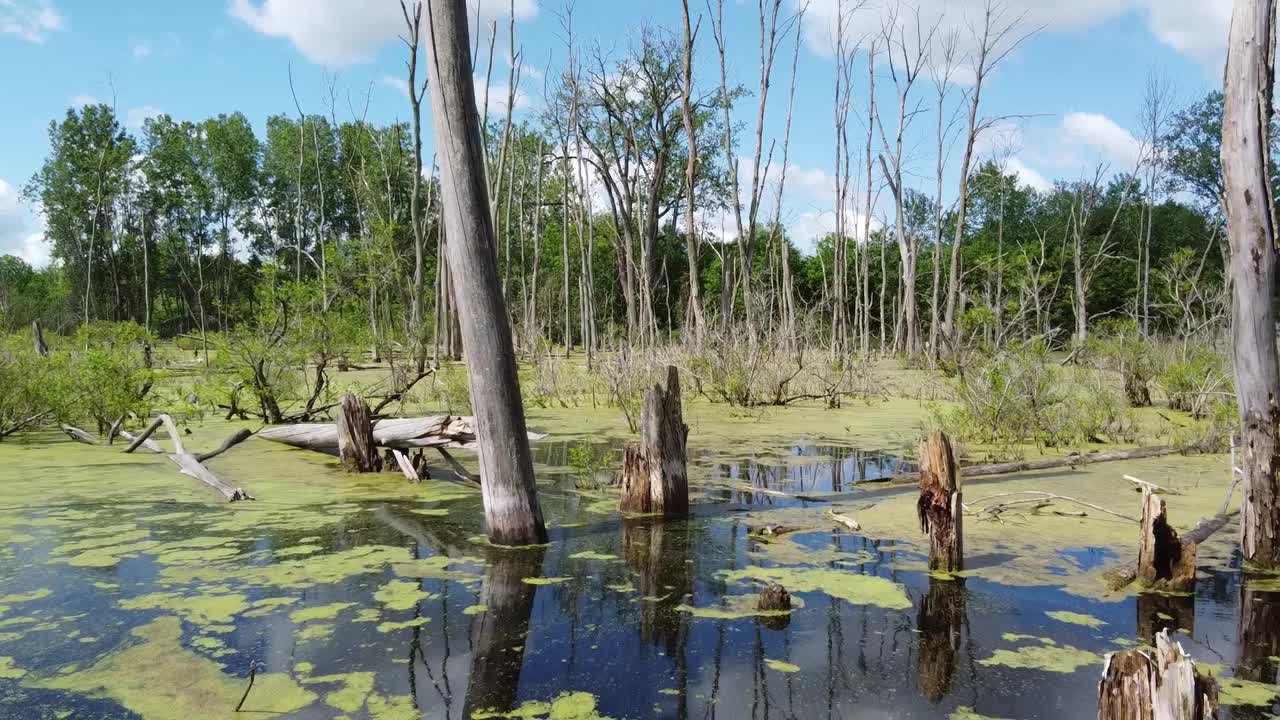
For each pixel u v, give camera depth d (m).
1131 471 7.68
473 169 5.04
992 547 5.24
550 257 40.62
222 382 11.54
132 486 7.28
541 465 8.42
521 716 3.01
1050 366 10.92
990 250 44.34
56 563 4.90
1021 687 3.23
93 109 42.44
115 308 43.09
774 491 6.94
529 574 4.70
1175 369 12.59
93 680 3.31
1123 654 2.55
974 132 24.98
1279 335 5.12
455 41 4.95
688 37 19.56
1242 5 4.46
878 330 41.34
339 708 3.07
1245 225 4.53
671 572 4.74
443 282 23.41
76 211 42.34
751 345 14.65
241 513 6.23
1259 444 4.64
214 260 48.16
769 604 4.11
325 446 9.09
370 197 33.91
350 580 4.59
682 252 45.94
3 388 9.98
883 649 3.61
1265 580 4.53
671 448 6.28
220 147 45.75
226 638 3.75
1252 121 4.45
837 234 25.89
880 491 7.10
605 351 15.81
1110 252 40.47
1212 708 2.39
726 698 3.15
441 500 6.74
